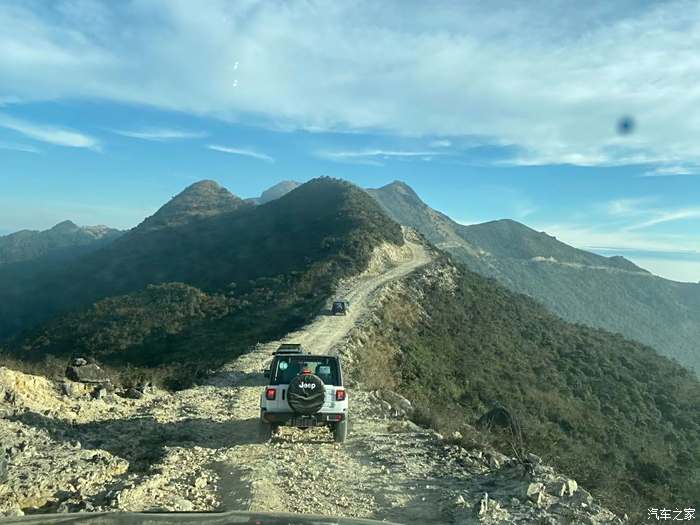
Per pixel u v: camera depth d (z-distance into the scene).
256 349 33.97
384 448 10.52
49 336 65.00
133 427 11.81
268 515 3.42
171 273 110.88
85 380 14.97
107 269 125.00
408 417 15.75
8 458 7.93
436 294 75.75
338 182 143.38
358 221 107.31
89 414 12.73
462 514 6.58
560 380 56.03
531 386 49.88
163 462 9.02
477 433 12.62
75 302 108.38
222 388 19.12
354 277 78.00
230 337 50.16
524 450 11.16
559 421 40.44
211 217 161.62
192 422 12.84
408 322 58.62
